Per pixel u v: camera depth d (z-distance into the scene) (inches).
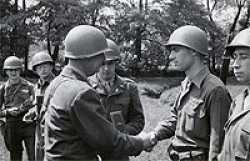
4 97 260.8
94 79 178.7
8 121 258.2
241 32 121.7
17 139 262.4
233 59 124.9
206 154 141.6
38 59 225.9
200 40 143.1
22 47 1253.7
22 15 1218.0
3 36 1236.5
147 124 437.7
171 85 894.4
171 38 146.8
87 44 126.2
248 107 117.6
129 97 178.5
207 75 143.4
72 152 122.3
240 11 1348.4
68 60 132.6
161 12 1195.9
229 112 127.4
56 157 123.1
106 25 1219.9
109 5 1204.5
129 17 1168.8
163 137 156.8
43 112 191.0
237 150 116.5
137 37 1199.6
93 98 122.1
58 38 1191.6
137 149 132.2
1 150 316.2
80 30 128.4
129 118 181.3
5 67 258.1
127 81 181.9
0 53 1237.7
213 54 1204.5
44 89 227.0
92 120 120.8
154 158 285.1
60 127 122.3
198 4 1226.0
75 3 1185.4
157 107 576.7
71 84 123.5
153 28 1192.8
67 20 1163.3
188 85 146.3
